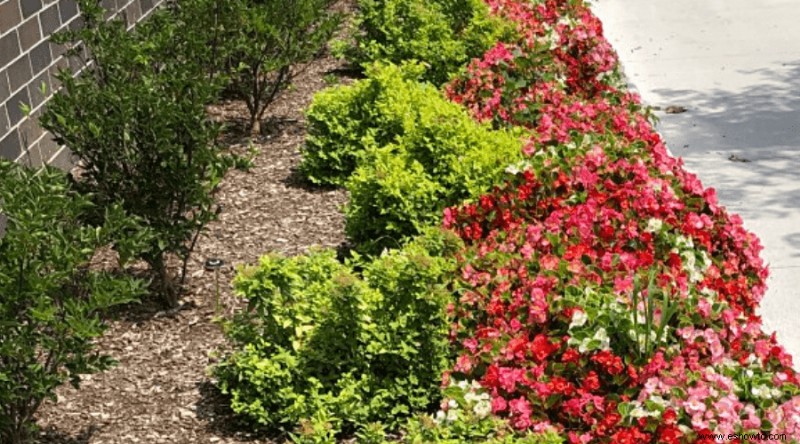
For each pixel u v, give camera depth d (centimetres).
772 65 1120
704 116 973
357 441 466
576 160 629
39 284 425
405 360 487
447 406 448
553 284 504
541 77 831
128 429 475
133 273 622
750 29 1273
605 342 454
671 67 1135
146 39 698
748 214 756
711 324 478
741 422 421
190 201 582
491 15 971
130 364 528
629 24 1341
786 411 428
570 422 444
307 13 834
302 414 467
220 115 892
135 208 575
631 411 427
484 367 475
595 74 906
